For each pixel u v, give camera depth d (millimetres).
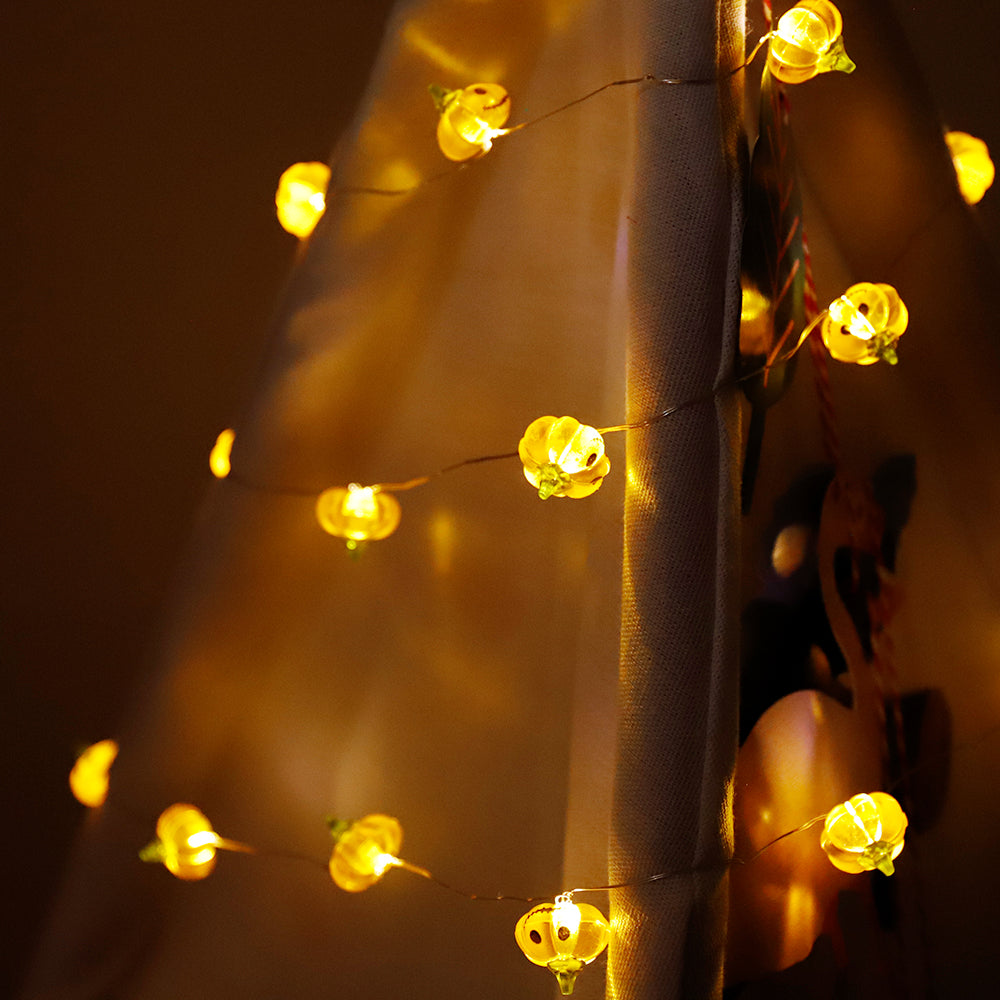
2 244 1100
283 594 798
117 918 803
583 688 750
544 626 767
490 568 775
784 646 756
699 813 700
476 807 774
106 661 1090
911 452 788
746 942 747
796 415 766
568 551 766
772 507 760
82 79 1130
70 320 1114
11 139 1107
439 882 748
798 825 750
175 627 806
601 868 734
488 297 775
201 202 1149
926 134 811
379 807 785
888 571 778
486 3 782
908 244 798
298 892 795
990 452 797
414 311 786
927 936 773
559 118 768
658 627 702
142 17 1146
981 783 784
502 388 773
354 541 771
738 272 712
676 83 713
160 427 1125
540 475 712
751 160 748
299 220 842
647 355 706
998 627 788
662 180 710
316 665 797
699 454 705
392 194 787
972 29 1172
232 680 799
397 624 788
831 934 757
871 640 770
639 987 698
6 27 1111
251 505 796
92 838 816
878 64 799
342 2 1194
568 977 703
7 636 1075
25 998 810
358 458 797
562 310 767
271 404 796
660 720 699
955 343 802
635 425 707
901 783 770
